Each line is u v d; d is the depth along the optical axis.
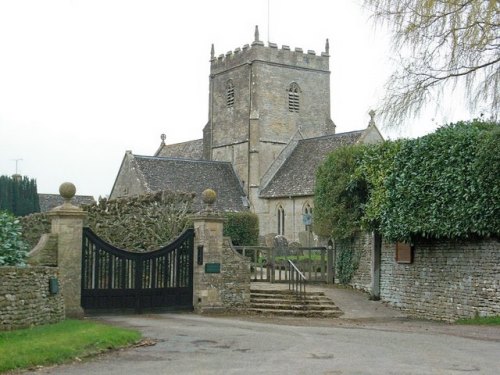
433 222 22.05
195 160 63.88
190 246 22.62
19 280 14.97
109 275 20.75
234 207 61.81
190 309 22.45
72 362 11.75
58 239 19.67
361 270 27.38
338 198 28.38
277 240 35.38
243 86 67.06
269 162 65.12
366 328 18.19
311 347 13.79
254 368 11.26
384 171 25.27
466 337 15.80
